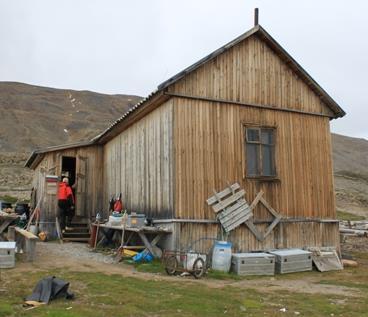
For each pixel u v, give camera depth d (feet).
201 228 45.01
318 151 53.72
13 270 36.94
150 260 43.45
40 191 72.02
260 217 48.32
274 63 52.24
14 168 175.01
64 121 447.01
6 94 481.46
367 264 53.11
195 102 46.68
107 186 67.10
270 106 50.93
